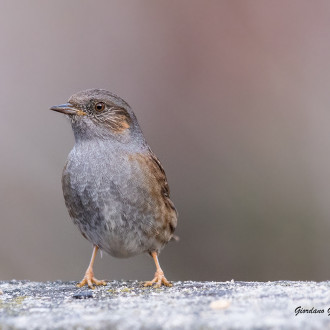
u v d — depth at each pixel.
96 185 9.45
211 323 6.69
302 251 14.64
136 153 9.62
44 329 6.79
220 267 14.77
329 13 16.16
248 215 14.97
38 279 13.75
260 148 15.47
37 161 14.67
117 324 6.82
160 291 8.56
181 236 14.95
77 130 9.72
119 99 9.88
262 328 6.50
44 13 16.45
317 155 15.18
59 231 14.23
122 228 9.48
